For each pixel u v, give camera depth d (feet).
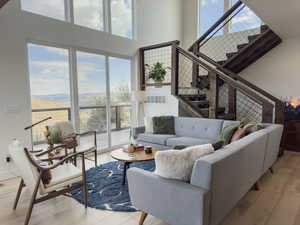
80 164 12.36
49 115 12.37
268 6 9.04
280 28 12.48
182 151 5.48
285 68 15.65
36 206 7.75
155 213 5.80
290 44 15.29
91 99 14.43
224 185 5.52
